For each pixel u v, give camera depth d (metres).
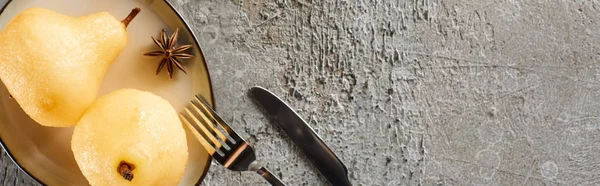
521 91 0.43
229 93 0.40
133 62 0.37
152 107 0.33
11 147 0.36
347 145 0.42
